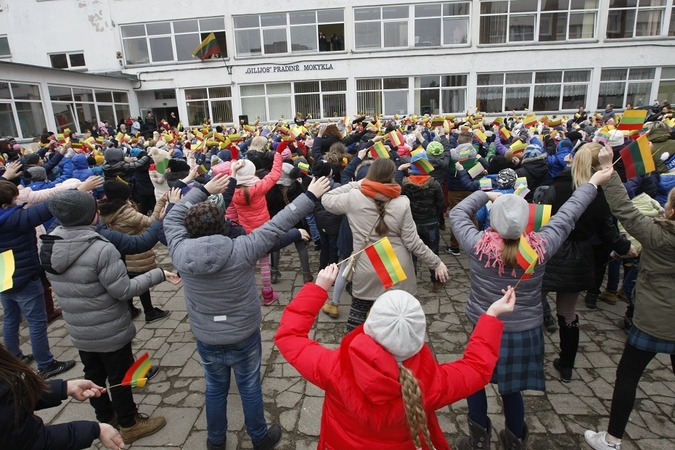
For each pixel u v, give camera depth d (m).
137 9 20.34
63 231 2.39
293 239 3.39
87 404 3.13
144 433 2.71
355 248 3.21
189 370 3.46
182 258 2.04
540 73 19.55
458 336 3.82
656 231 2.13
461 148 5.37
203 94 21.08
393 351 1.27
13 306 3.37
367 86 20.25
